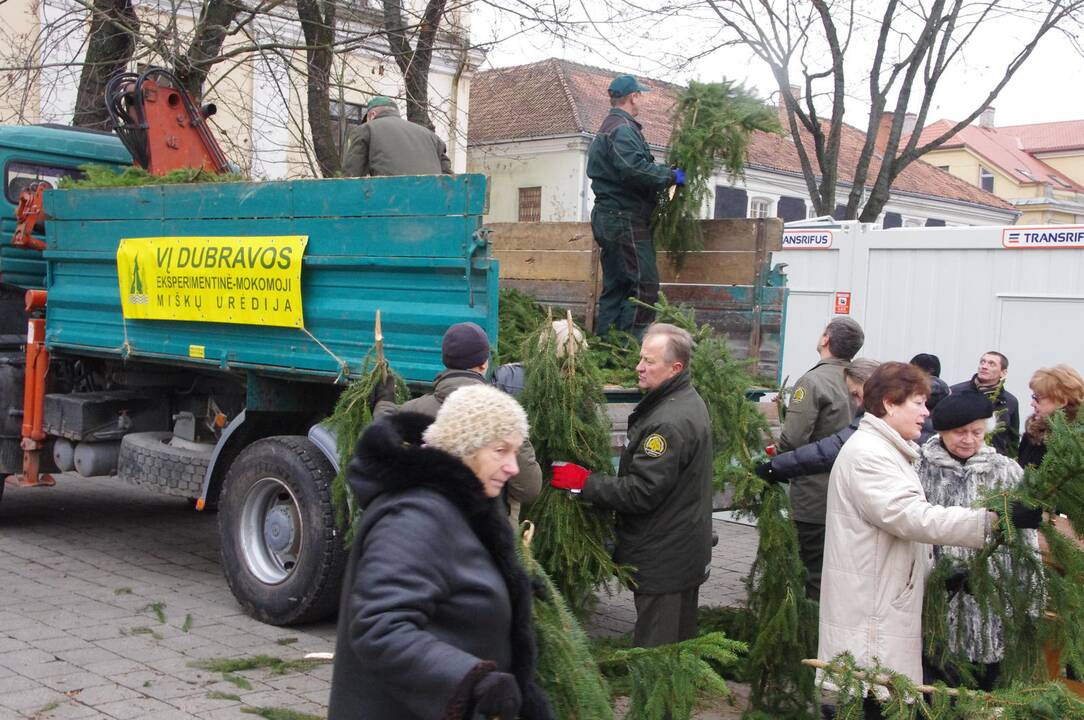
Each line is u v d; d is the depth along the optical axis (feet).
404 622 7.63
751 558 27.94
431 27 37.04
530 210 94.02
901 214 118.32
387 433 8.41
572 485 14.69
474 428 8.62
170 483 21.85
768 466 15.88
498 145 93.45
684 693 12.60
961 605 13.42
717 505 17.07
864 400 13.01
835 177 56.70
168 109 26.55
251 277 19.27
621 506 14.42
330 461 18.94
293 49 36.37
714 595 23.71
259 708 15.21
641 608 14.71
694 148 21.38
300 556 19.01
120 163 28.84
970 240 33.83
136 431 24.27
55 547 25.54
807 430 18.03
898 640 12.64
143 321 21.86
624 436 17.60
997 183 187.11
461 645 8.07
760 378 20.34
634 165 20.79
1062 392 18.90
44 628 18.76
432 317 16.87
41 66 38.24
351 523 17.04
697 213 21.66
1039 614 12.68
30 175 26.86
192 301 20.39
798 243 38.32
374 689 7.94
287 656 17.76
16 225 26.45
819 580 18.42
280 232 19.07
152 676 16.44
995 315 33.37
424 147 22.97
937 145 56.49
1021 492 12.05
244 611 20.17
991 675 13.83
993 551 12.52
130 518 29.66
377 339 15.64
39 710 14.82
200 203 20.42
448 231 16.60
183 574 23.35
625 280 21.27
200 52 34.76
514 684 7.52
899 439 12.73
